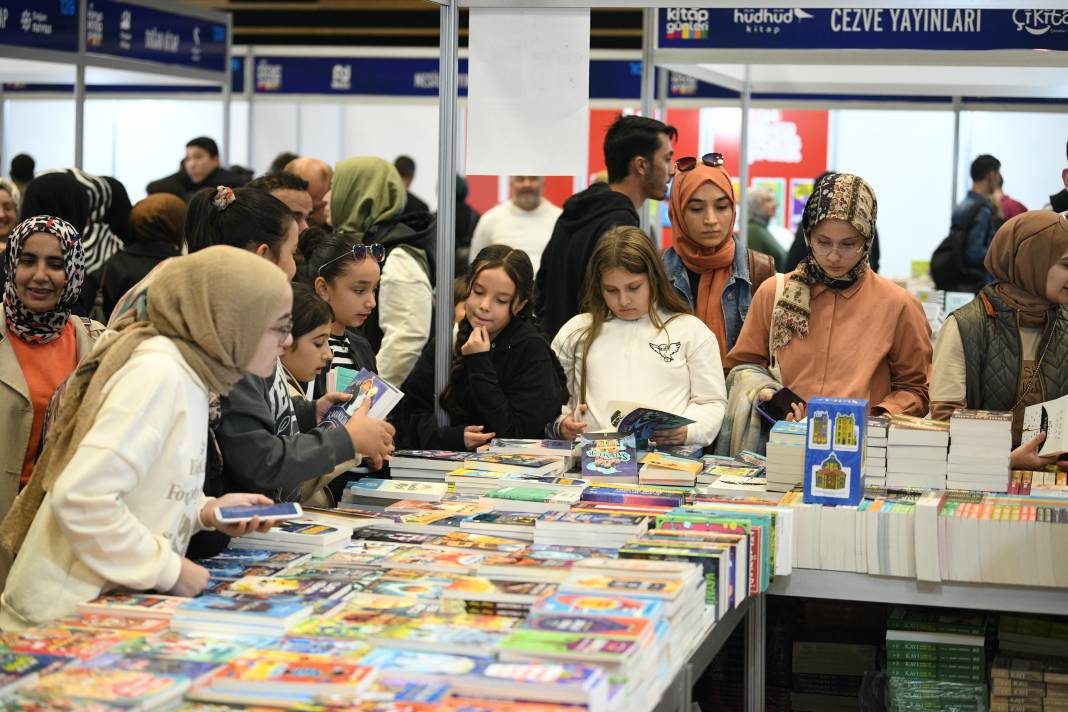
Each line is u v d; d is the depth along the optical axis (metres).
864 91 6.87
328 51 10.91
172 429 2.41
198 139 7.41
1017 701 3.36
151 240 5.05
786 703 4.02
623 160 4.62
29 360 3.37
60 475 2.34
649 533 2.91
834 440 3.27
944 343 3.77
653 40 5.87
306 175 5.20
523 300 3.87
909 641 3.48
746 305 4.30
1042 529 3.08
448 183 4.05
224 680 1.96
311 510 3.22
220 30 8.25
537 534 2.93
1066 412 3.49
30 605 2.39
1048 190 8.62
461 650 2.15
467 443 3.84
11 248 3.33
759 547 3.01
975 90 6.76
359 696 1.95
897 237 10.49
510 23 3.98
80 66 6.95
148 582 2.36
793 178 10.48
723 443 3.99
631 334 3.92
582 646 2.09
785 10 5.70
